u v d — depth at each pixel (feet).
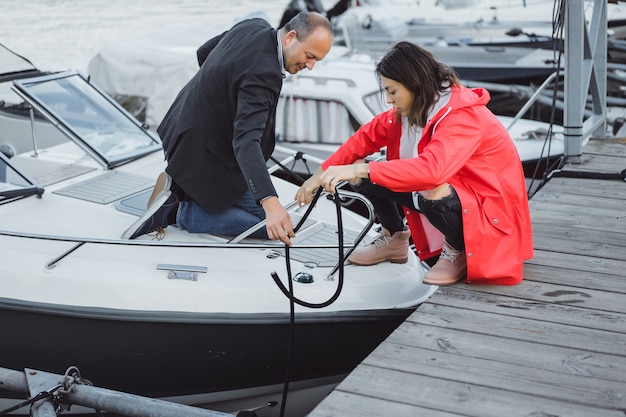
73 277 10.75
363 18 29.55
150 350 10.79
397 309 10.94
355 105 20.29
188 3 51.98
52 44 40.91
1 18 46.19
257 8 50.44
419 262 11.95
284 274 10.97
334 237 11.99
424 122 9.91
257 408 11.78
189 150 10.83
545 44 26.68
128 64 22.84
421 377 8.74
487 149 10.16
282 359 10.98
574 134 16.66
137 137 15.08
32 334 10.89
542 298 10.46
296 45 9.93
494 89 27.45
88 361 10.98
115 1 52.06
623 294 10.57
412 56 9.71
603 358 9.05
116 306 10.57
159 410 9.18
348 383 8.64
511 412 8.11
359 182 10.70
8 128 16.40
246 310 10.55
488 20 27.84
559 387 8.52
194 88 10.78
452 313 10.11
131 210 12.39
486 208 10.19
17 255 11.09
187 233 11.78
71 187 13.21
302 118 20.85
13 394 11.82
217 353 10.82
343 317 10.68
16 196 12.54
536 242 12.43
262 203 9.45
